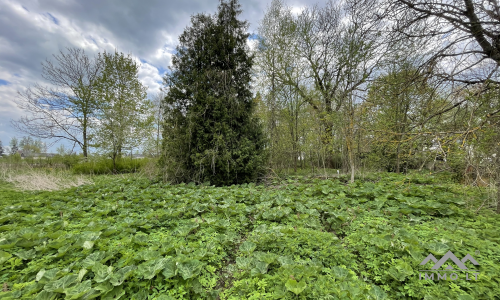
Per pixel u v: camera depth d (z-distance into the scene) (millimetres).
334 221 4262
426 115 5410
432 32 4992
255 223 4539
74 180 10172
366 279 2646
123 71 16922
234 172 9102
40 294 2166
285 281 2430
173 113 9594
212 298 2447
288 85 13930
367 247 3184
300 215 4500
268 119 12773
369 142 6539
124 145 15531
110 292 2311
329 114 8984
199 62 9617
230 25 9820
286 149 12750
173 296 2357
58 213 5027
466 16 4773
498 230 3646
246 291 2490
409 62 6660
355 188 6891
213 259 3139
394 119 6680
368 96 6777
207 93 9062
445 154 4234
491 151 4523
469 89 4852
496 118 4301
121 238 3727
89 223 4125
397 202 5320
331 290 2293
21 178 9773
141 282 2488
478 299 2199
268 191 7184
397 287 2477
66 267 2711
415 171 5484
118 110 15188
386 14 5426
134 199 6020
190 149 9156
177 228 4109
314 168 12711
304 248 3297
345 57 10391
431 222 4215
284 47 13008
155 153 13453
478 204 4988
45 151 17844
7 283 2494
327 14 12500
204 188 7730
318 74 13422
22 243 3172
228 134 8844
